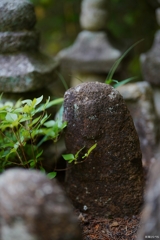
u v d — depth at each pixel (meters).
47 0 3.31
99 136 1.35
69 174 1.45
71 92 1.37
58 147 1.69
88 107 1.34
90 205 1.42
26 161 1.39
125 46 2.79
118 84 1.59
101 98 1.34
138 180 1.40
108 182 1.39
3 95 1.68
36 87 1.67
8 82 1.64
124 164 1.37
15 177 0.94
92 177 1.40
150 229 0.94
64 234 0.94
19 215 0.92
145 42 3.42
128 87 1.96
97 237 1.34
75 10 3.65
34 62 1.69
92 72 2.66
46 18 3.70
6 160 1.40
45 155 1.67
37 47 1.76
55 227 0.93
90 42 2.63
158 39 2.41
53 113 1.77
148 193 0.97
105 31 2.69
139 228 1.35
